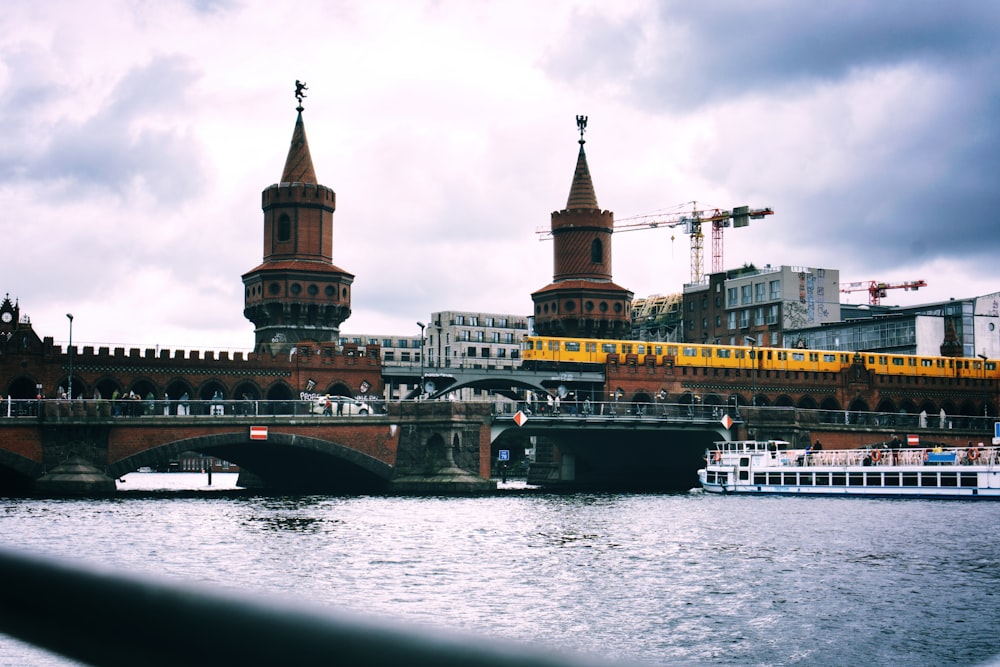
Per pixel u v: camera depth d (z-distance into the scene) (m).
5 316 130.25
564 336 165.00
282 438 106.69
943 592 46.91
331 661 5.15
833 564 55.31
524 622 39.44
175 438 101.81
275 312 140.75
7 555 6.13
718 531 71.75
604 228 167.12
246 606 5.49
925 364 171.12
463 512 85.19
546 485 154.75
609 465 152.12
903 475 108.06
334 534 66.06
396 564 53.03
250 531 66.69
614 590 46.62
